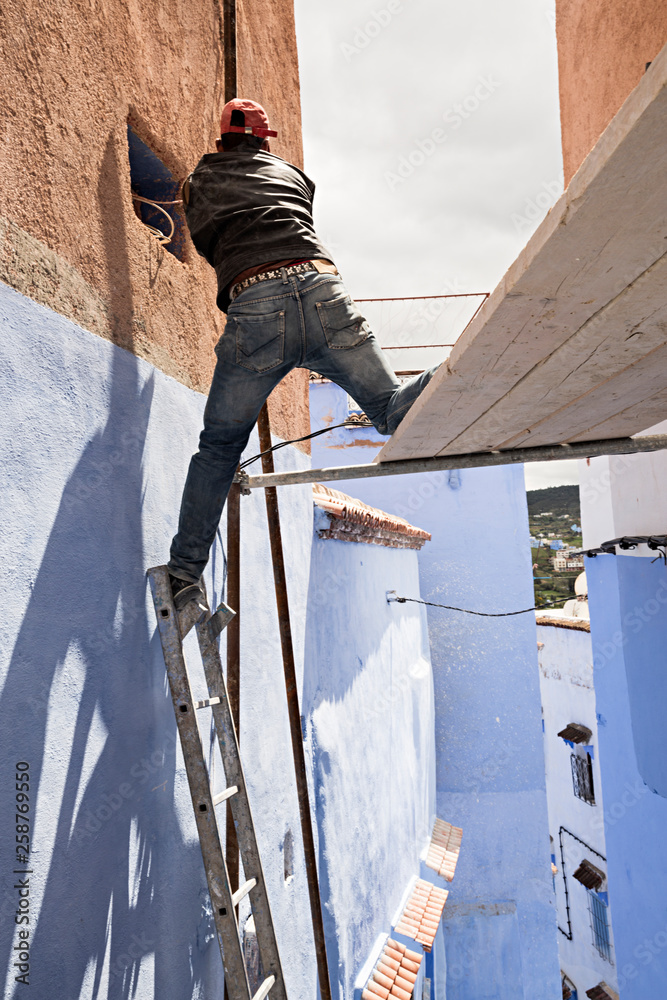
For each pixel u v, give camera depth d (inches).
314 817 196.5
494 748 444.1
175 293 122.6
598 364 73.4
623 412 96.6
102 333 96.2
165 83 123.3
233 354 96.2
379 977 236.1
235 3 145.0
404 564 368.5
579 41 230.8
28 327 78.8
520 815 436.8
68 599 84.5
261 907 108.0
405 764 331.6
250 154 105.1
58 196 87.0
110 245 100.2
